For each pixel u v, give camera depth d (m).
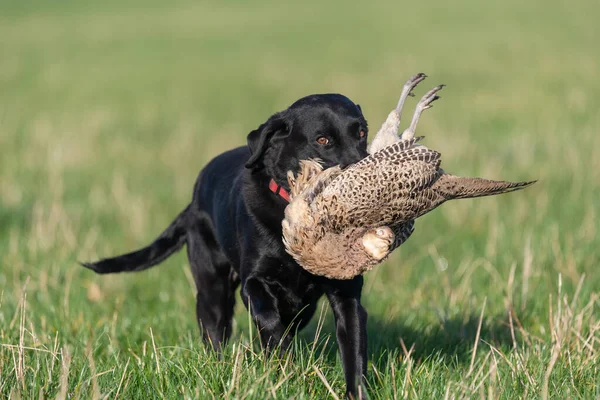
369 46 63.88
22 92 46.34
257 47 67.38
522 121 31.19
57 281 13.76
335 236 7.84
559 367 9.03
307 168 8.25
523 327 11.49
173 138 31.45
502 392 8.30
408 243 16.53
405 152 7.84
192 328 11.77
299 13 94.56
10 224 18.20
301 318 10.00
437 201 8.07
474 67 50.06
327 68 53.19
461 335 11.03
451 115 34.09
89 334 11.19
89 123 34.66
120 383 7.98
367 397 8.26
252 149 9.62
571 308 10.78
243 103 41.62
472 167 21.72
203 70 55.75
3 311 11.89
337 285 9.00
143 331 11.54
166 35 78.12
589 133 25.44
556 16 74.88
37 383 8.09
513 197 18.88
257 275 9.58
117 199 20.45
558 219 16.70
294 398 7.77
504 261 14.23
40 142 29.36
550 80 42.75
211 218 11.30
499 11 82.69
